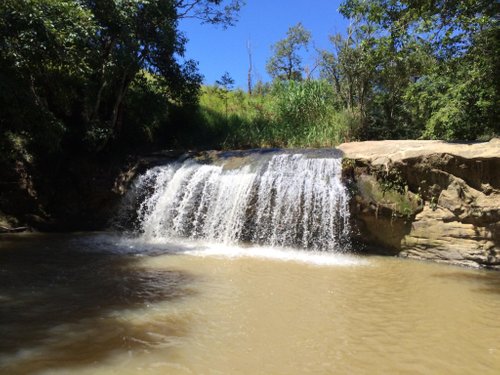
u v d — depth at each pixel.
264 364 4.53
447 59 12.02
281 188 11.35
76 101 15.24
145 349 4.81
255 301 6.59
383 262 9.52
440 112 12.76
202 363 4.52
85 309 6.07
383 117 18.38
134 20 14.62
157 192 13.53
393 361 4.66
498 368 4.55
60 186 14.43
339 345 5.04
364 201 10.37
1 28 9.72
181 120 19.56
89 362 4.47
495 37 11.34
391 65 17.09
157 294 6.85
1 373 4.19
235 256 9.94
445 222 9.48
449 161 9.28
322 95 19.20
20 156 13.85
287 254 10.27
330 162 11.30
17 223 13.45
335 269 8.76
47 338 5.05
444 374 4.40
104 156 15.27
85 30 11.09
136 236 12.88
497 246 8.89
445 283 7.79
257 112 21.09
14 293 6.79
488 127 12.70
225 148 17.95
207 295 6.84
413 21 11.37
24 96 10.52
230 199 12.02
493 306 6.52
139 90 17.58
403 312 6.20
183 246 11.21
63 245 11.19
